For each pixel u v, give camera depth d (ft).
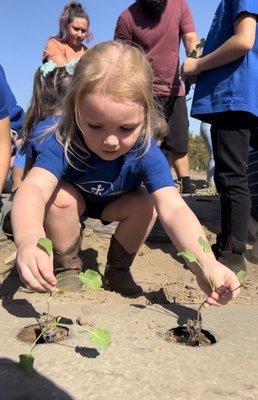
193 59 3.48
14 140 4.21
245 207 3.29
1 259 3.51
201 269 2.17
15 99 4.15
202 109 3.34
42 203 2.31
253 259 3.78
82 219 3.41
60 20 5.27
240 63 3.23
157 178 2.55
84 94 2.11
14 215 2.19
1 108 3.16
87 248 3.75
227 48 3.19
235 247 3.30
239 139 3.26
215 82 3.31
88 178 2.69
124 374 1.80
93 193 2.80
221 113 3.26
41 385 1.71
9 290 2.90
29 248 1.93
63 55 5.21
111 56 2.12
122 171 2.65
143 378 1.78
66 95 2.31
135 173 2.64
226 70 3.28
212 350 2.05
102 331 1.88
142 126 2.26
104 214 3.01
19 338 2.09
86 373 1.80
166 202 2.47
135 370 1.83
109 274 2.95
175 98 5.35
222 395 1.69
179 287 3.08
